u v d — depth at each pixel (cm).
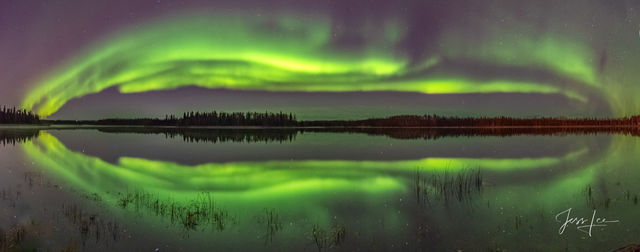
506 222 1193
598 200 1445
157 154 4006
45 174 2188
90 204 1400
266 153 4159
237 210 1380
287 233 1114
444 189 1761
